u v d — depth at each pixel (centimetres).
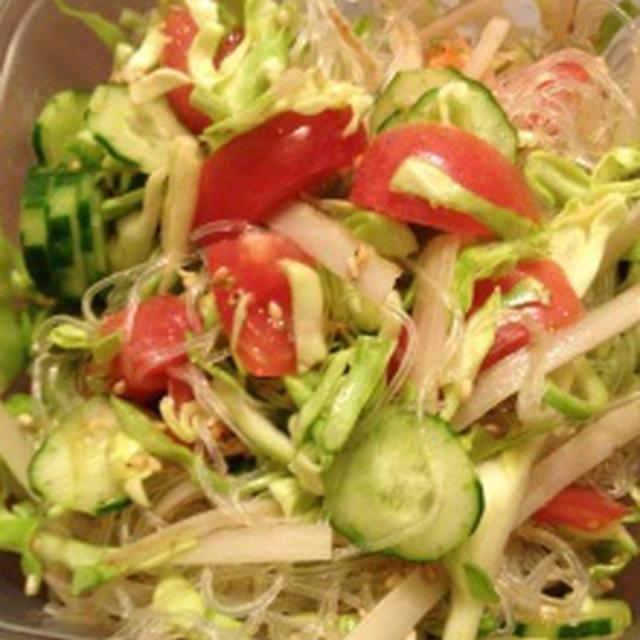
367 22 35
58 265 31
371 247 29
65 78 35
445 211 29
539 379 29
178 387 30
